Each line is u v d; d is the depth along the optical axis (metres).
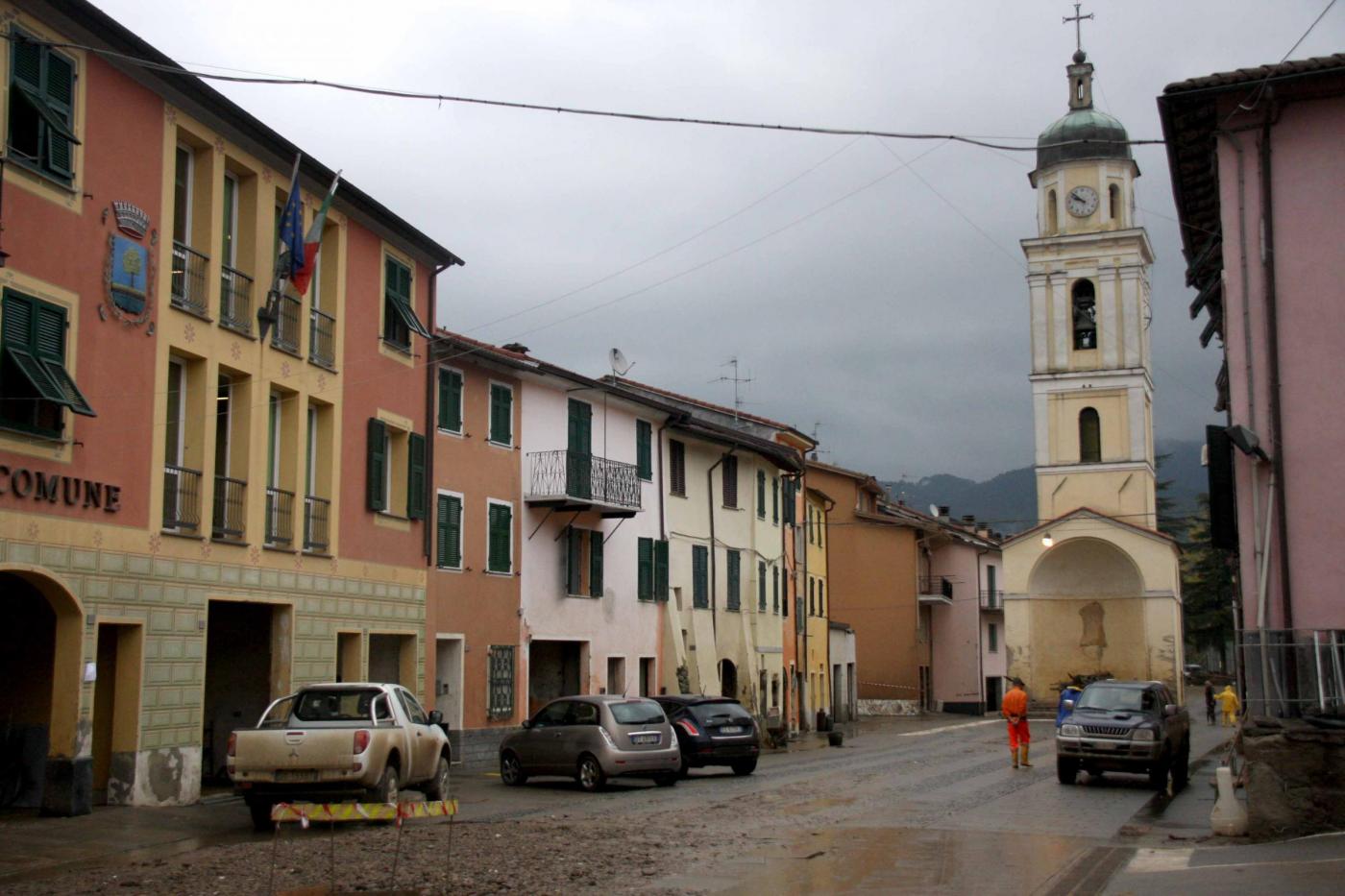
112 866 13.77
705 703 27.53
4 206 16.67
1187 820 18.91
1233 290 17.73
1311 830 15.27
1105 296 68.75
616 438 37.03
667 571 39.50
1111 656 68.69
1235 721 51.53
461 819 18.53
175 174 20.59
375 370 26.39
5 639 18.77
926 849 15.09
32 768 18.50
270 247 22.84
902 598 69.75
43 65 17.42
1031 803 21.20
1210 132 18.44
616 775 23.30
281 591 22.88
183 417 20.83
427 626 28.14
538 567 32.97
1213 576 93.31
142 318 19.39
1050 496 69.06
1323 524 17.00
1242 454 17.52
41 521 17.19
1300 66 17.16
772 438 49.91
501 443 31.62
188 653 20.27
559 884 12.29
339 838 15.73
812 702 54.78
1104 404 68.62
